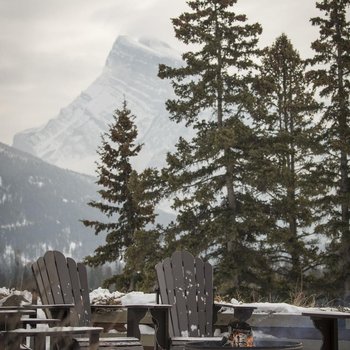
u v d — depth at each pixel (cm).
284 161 2761
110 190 3247
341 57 2839
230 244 2594
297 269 2581
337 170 2730
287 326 818
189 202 2627
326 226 2592
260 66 2927
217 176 2695
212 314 805
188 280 809
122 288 2716
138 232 2631
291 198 2684
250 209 2598
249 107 2791
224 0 2938
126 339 621
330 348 618
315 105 2903
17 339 371
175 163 2741
